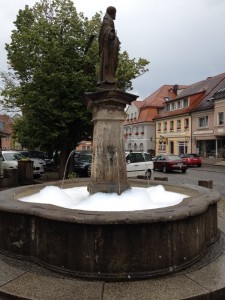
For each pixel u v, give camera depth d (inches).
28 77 787.4
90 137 857.5
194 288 163.3
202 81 1996.8
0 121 2090.3
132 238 174.2
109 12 286.5
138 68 815.1
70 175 593.6
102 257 173.3
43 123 749.3
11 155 796.6
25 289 161.8
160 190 295.3
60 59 720.3
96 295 156.6
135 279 172.9
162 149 2063.2
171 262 181.2
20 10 828.0
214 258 204.5
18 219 199.9
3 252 207.0
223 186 682.8
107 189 263.1
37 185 323.9
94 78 744.3
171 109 1989.4
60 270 179.3
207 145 1611.7
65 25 761.6
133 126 2436.0
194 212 189.5
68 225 177.6
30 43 743.7
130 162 775.7
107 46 278.4
